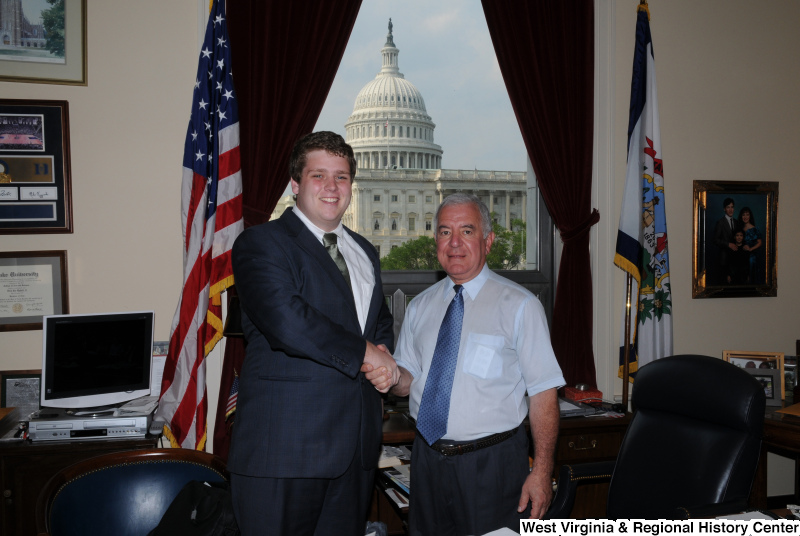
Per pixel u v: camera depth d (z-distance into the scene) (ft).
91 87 9.82
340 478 5.73
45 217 9.63
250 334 5.80
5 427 8.64
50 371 8.80
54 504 5.89
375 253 6.76
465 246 6.39
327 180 5.76
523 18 11.27
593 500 9.96
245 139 10.09
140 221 10.04
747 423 6.23
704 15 12.57
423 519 6.46
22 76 9.53
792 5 13.03
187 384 9.23
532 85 11.34
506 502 6.21
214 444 9.91
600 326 11.99
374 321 6.21
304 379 5.43
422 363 6.68
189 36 10.21
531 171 12.37
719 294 12.59
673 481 6.63
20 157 9.53
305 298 5.57
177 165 10.18
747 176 12.90
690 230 12.56
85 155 9.82
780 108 13.01
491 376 6.27
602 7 11.87
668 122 12.42
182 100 10.18
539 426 6.23
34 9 9.59
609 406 10.54
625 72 12.10
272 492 5.34
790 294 13.07
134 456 6.75
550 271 12.48
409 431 9.11
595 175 11.97
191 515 6.09
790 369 11.02
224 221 9.62
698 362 6.90
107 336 9.16
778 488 12.79
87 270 9.84
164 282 10.14
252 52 10.16
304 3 10.34
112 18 9.89
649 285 11.32
